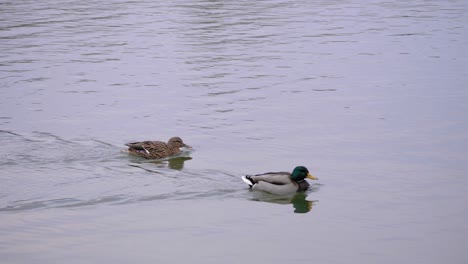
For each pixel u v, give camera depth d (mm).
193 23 39844
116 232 14609
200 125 22141
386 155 19406
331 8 45562
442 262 13430
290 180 16969
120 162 18797
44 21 40438
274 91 26188
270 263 13375
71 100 24891
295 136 21062
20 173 17750
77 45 34094
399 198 16500
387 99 25062
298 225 15148
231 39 35594
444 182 17422
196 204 16219
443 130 21547
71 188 16844
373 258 13602
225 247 14055
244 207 16141
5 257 13352
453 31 37281
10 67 29656
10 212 15406
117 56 31828
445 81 27375
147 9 44719
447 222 15180
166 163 18812
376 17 42062
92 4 46781
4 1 48188
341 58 31484
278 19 41281
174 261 13406
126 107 24109
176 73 28828
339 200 16500
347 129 21719
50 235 14359
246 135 21156
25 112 23344
